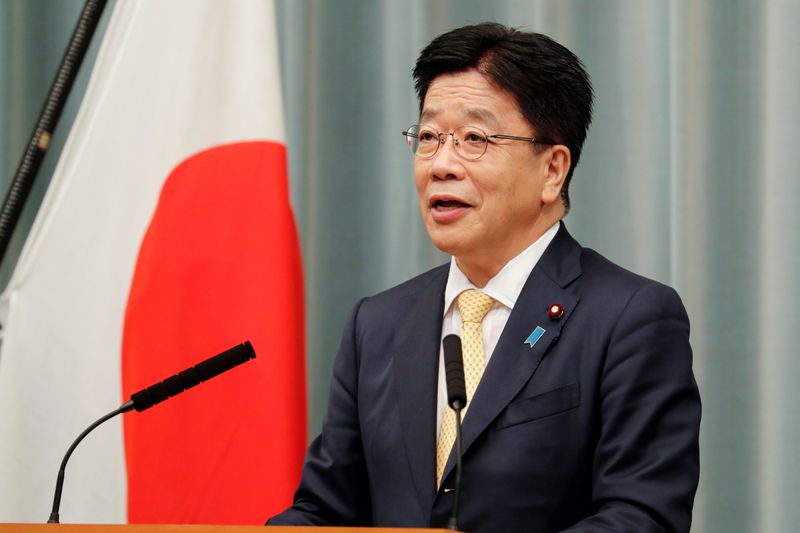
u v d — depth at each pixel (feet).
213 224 28.76
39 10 37.06
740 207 33.63
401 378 22.45
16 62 36.68
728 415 33.30
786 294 32.63
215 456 27.94
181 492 27.81
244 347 20.72
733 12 34.04
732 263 33.58
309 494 23.20
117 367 28.19
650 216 34.47
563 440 20.70
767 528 32.55
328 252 36.22
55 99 29.50
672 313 21.36
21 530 15.37
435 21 36.32
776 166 32.99
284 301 28.45
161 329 28.22
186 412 28.09
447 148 22.16
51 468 27.96
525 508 20.45
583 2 35.40
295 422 28.27
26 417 28.07
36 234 28.96
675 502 19.69
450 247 22.18
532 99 22.25
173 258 28.53
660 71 34.71
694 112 33.96
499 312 22.74
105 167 29.01
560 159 22.77
